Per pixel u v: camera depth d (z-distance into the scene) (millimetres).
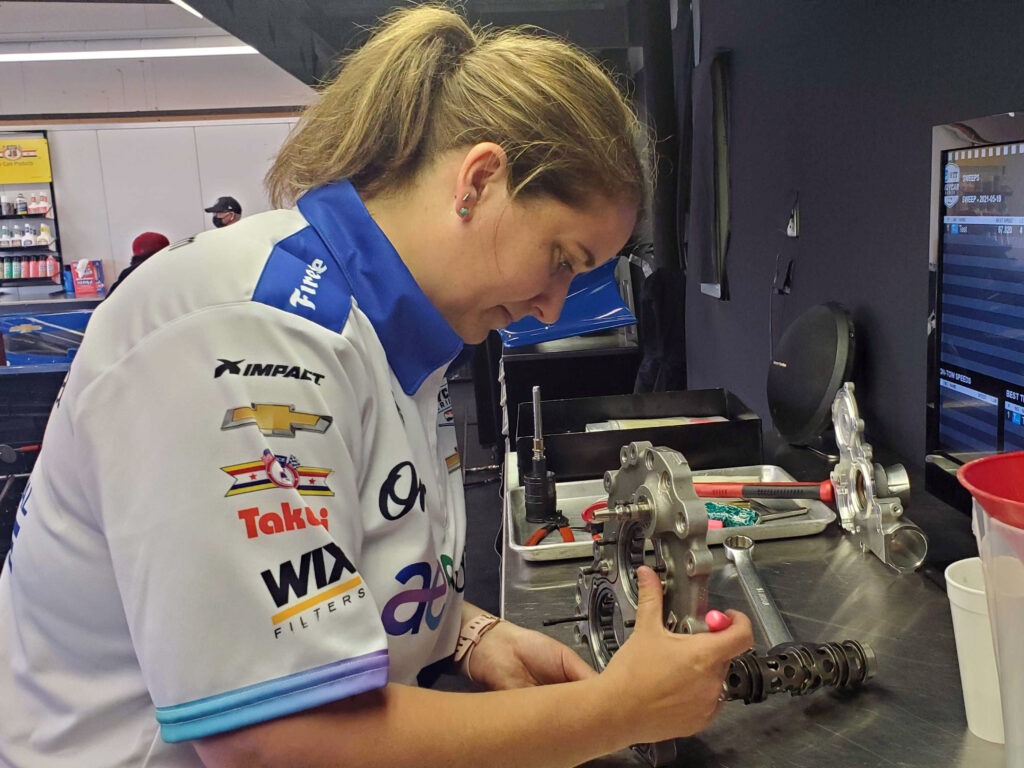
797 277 2141
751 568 1093
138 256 5082
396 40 703
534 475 1384
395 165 684
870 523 1162
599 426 1717
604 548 854
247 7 2633
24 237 7918
